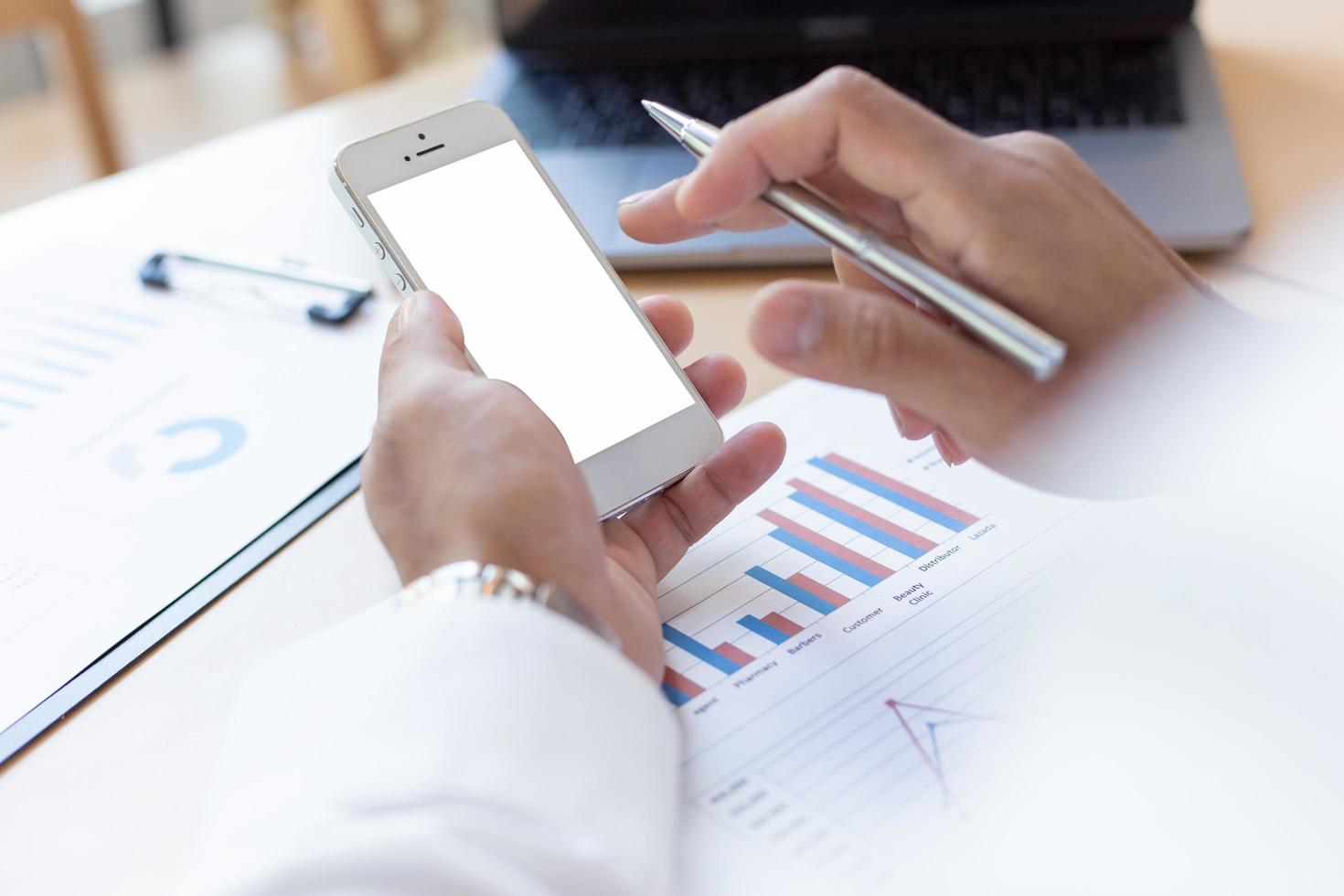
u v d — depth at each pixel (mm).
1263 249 663
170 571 509
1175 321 408
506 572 360
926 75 815
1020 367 384
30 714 446
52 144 2332
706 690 435
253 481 556
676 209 492
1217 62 856
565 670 337
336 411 596
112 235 783
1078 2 833
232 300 694
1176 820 369
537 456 383
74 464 572
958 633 449
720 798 390
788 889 359
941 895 353
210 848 314
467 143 554
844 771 396
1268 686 412
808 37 854
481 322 519
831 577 486
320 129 907
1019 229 392
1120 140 725
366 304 684
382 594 494
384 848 290
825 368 388
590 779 324
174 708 449
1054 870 357
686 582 491
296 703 339
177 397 615
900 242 422
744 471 503
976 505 518
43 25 1133
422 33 2322
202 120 2471
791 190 419
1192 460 427
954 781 389
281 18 2553
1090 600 457
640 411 512
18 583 505
